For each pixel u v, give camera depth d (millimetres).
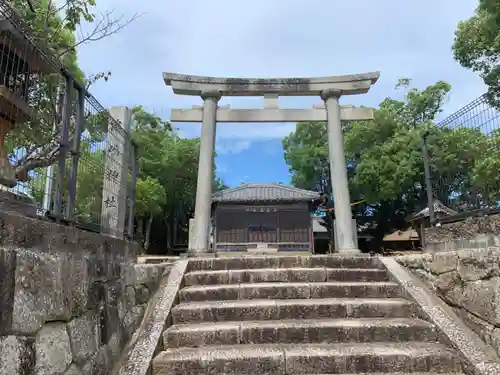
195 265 5570
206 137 9016
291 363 3525
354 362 3539
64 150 3104
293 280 5254
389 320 4234
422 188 21984
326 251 26984
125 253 4223
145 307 4477
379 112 21969
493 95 4145
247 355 3549
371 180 20766
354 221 8500
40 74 3643
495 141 4230
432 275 4672
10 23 2938
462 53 11828
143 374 3209
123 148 4863
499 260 3365
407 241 23812
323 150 25219
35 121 3682
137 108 22328
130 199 5223
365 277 5316
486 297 3566
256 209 20984
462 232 4527
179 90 9242
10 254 2043
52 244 2533
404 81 24625
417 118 23594
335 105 9156
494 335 3453
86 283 3074
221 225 21047
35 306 2262
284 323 4129
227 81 9289
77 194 3619
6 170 3223
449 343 3730
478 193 4473
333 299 4703
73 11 5770
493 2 9602
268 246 20438
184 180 25797
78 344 2799
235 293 4801
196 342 3898
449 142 5059
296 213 20953
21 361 2070
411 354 3564
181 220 28312
